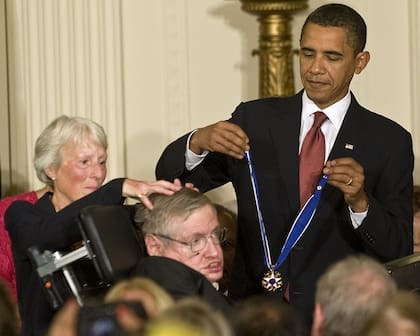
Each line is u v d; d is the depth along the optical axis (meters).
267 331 6.15
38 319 9.44
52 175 10.61
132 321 6.00
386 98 15.96
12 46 15.45
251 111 10.38
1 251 11.05
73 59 15.60
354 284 6.89
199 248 8.75
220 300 8.39
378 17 15.90
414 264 8.85
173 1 16.02
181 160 10.13
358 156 10.09
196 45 16.08
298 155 10.14
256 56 15.98
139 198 8.98
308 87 10.04
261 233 10.10
